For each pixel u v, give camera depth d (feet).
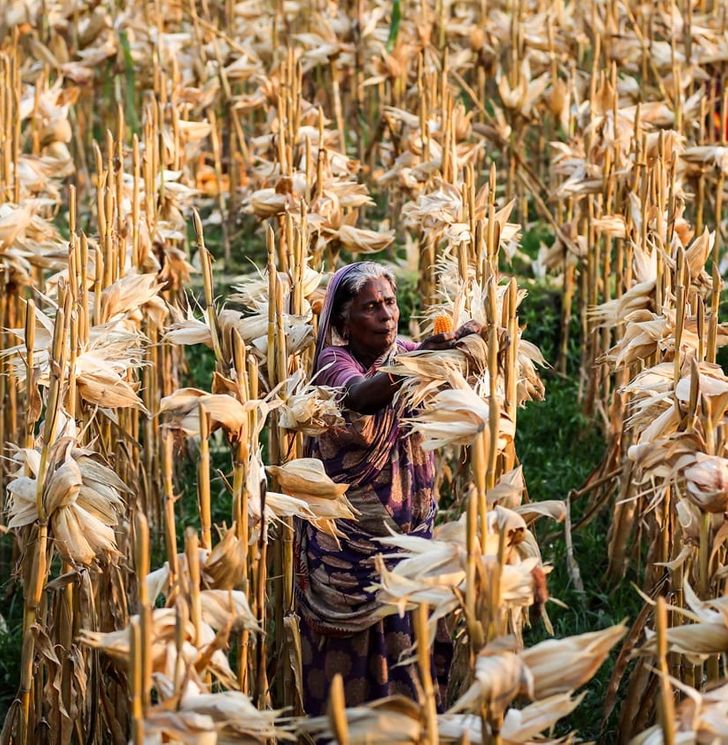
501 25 25.95
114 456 13.58
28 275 16.11
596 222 17.07
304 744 11.42
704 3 27.07
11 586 16.02
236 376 10.07
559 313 22.52
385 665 11.55
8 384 16.84
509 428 9.77
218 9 30.32
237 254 26.35
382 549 11.35
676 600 11.20
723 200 23.59
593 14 23.75
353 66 25.81
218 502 18.22
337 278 11.50
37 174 18.76
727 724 7.81
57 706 10.99
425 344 10.66
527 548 9.10
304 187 16.31
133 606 13.26
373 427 11.18
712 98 22.34
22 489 10.37
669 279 13.23
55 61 25.55
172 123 20.21
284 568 11.34
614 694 11.81
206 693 8.36
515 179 26.22
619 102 23.12
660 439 9.72
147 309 15.02
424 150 19.02
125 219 15.03
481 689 7.70
